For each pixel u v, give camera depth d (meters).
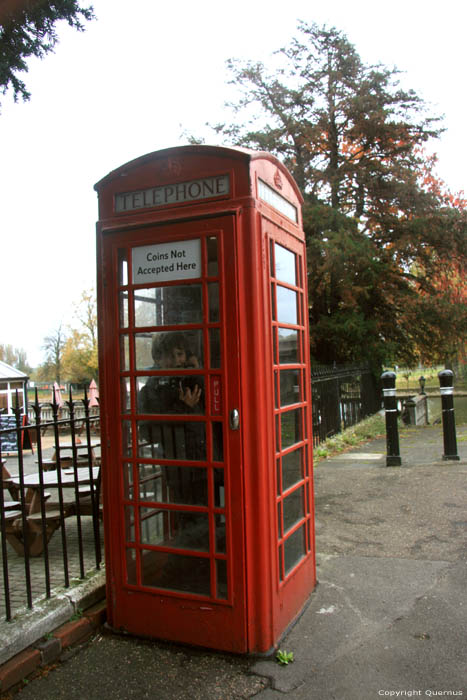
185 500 3.29
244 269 3.14
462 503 5.93
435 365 20.53
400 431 13.70
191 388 3.28
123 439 3.46
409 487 6.78
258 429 3.12
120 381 3.46
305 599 3.80
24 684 2.97
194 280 3.23
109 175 3.52
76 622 3.41
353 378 14.40
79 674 3.05
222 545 3.21
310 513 4.00
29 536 4.51
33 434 15.57
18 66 5.15
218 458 3.20
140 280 3.39
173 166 3.33
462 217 17.20
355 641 3.28
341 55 18.06
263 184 3.38
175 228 3.29
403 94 17.75
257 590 3.13
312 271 16.47
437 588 3.93
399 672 2.97
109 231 3.47
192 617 3.24
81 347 42.09
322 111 18.02
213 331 3.20
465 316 17.53
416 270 20.03
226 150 3.20
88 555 4.51
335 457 9.65
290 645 3.26
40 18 4.89
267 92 18.64
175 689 2.89
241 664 3.08
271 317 3.30
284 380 3.59
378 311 18.97
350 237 16.12
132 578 3.43
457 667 2.99
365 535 5.16
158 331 3.33
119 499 3.45
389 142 18.52
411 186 17.69
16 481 5.44
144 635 3.37
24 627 3.16
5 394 17.28
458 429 13.65
